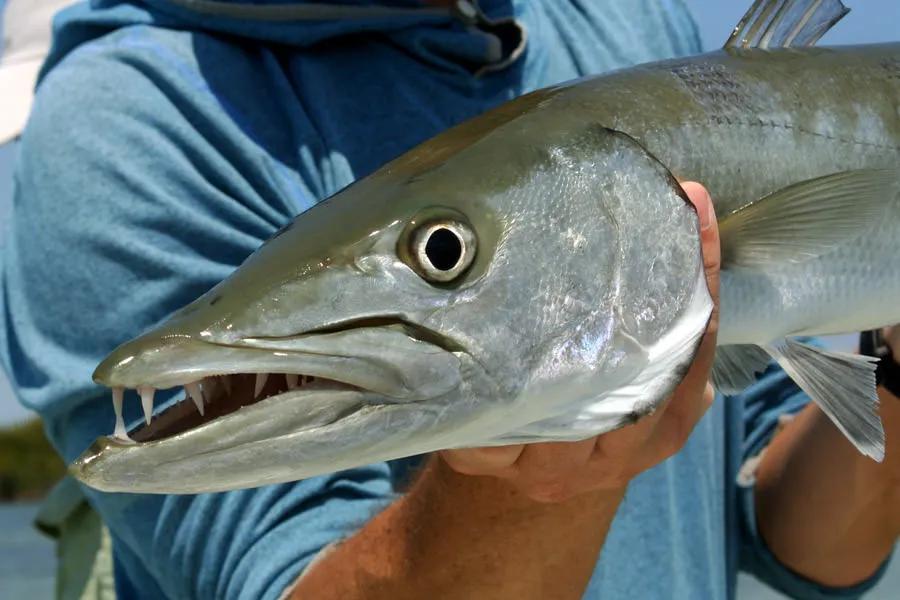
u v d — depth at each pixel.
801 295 0.77
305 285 0.64
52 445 0.95
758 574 1.07
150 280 0.88
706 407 0.73
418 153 0.70
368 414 0.64
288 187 0.90
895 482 0.97
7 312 0.94
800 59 0.80
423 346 0.65
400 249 0.65
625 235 0.68
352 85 0.94
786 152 0.77
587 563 0.75
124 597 1.00
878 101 0.80
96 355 0.88
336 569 0.79
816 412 1.02
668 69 0.77
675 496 0.96
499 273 0.66
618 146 0.69
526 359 0.66
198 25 0.95
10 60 1.29
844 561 1.02
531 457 0.69
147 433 0.63
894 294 0.79
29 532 6.17
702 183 0.75
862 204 0.74
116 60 0.93
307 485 0.86
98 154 0.90
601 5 1.03
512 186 0.67
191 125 0.91
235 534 0.85
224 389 0.65
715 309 0.70
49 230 0.90
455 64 0.96
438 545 0.75
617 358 0.67
